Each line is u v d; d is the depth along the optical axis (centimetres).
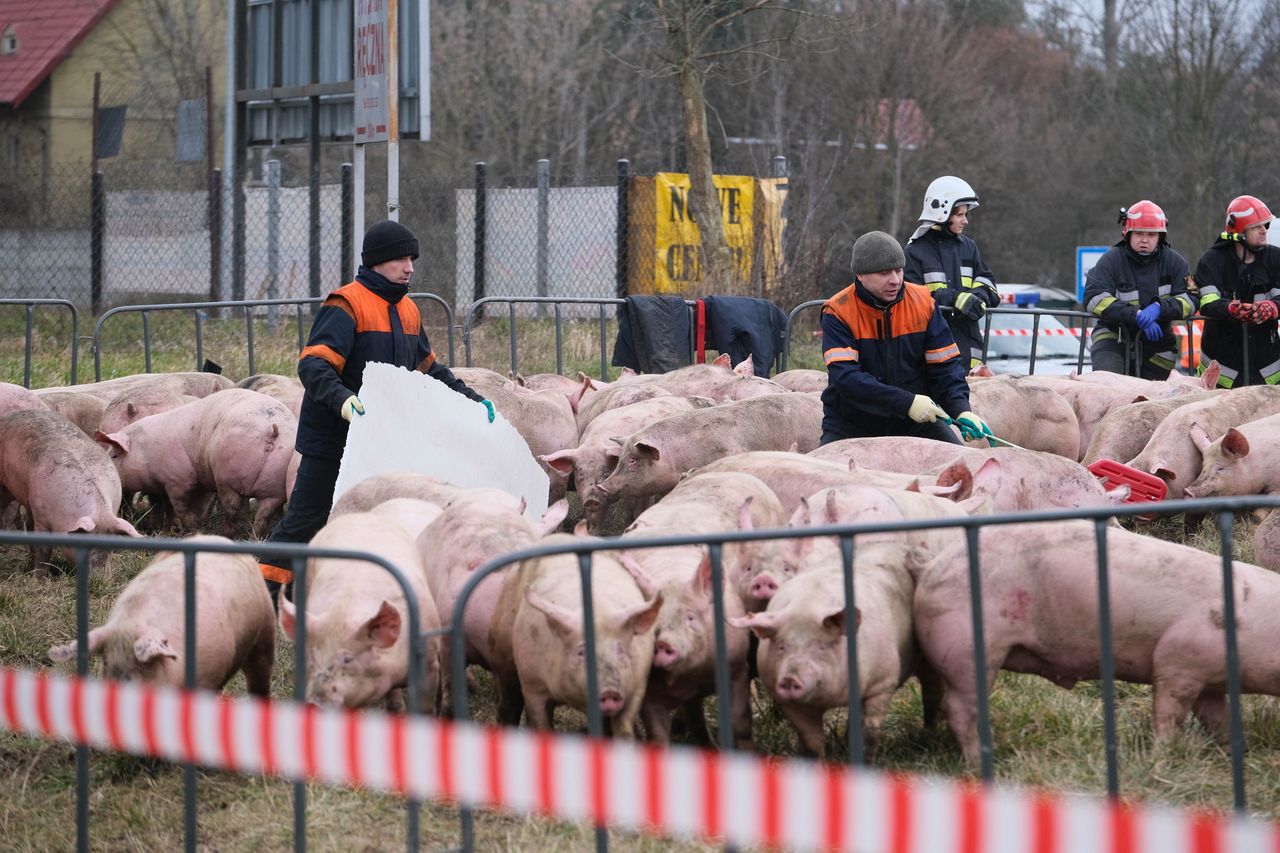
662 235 3800
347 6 3325
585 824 877
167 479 1727
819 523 1103
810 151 4966
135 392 1845
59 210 4428
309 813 918
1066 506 1348
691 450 1545
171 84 5569
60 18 5403
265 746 633
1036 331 2270
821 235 3869
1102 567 765
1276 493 1575
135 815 940
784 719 1084
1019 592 966
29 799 981
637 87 6044
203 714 646
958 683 967
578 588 928
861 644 930
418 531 1138
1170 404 1761
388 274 1330
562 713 1106
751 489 1200
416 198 3991
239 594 1041
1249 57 5728
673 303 2414
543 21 6044
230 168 4159
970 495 1218
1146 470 1622
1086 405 1905
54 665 1251
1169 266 2145
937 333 1444
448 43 6062
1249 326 2159
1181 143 5766
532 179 5375
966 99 6331
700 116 3691
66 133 5381
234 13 3672
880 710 958
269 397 1714
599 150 6059
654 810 561
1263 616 944
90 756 1041
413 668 718
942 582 970
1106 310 2111
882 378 1455
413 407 1313
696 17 3762
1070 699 1077
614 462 1600
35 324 3534
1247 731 1008
